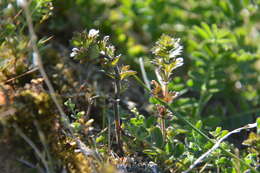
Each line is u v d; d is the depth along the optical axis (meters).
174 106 4.71
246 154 3.95
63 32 5.61
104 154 3.54
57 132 3.17
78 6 5.82
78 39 3.62
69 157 3.19
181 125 4.48
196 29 5.11
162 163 3.49
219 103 5.46
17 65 3.61
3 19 3.74
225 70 5.43
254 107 5.31
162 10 5.97
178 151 3.56
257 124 3.54
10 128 3.01
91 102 4.00
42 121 3.07
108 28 5.91
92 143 3.57
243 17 5.68
